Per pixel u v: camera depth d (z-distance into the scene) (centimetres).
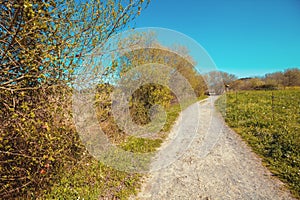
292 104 1324
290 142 586
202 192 396
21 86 282
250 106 1344
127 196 382
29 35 262
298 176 419
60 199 345
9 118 269
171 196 386
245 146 657
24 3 216
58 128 340
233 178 445
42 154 305
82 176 418
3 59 264
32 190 331
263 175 450
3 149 277
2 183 280
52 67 297
